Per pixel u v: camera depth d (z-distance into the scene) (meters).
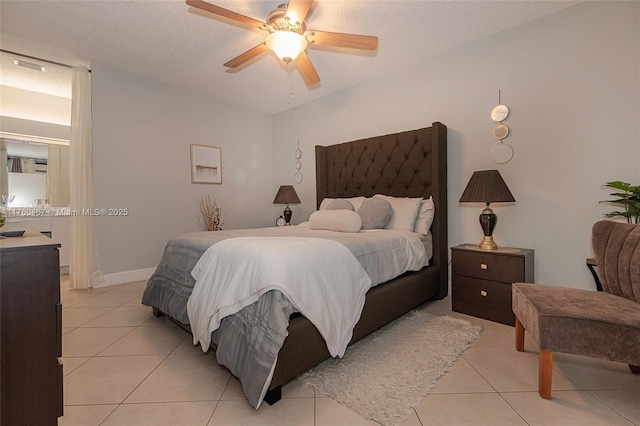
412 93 3.11
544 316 1.32
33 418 0.95
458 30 2.51
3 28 2.46
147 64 3.12
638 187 1.77
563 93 2.26
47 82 3.57
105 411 1.27
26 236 1.27
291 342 1.35
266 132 4.75
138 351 1.81
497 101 2.57
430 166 2.82
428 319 2.25
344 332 1.57
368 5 2.18
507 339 1.93
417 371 1.55
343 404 1.31
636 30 1.99
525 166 2.44
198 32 2.52
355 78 3.46
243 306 1.41
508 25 2.45
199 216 3.96
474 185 2.32
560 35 2.26
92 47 2.77
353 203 3.21
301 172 4.38
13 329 0.91
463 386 1.43
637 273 1.42
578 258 2.21
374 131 3.45
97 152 3.13
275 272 1.35
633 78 2.00
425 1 2.14
